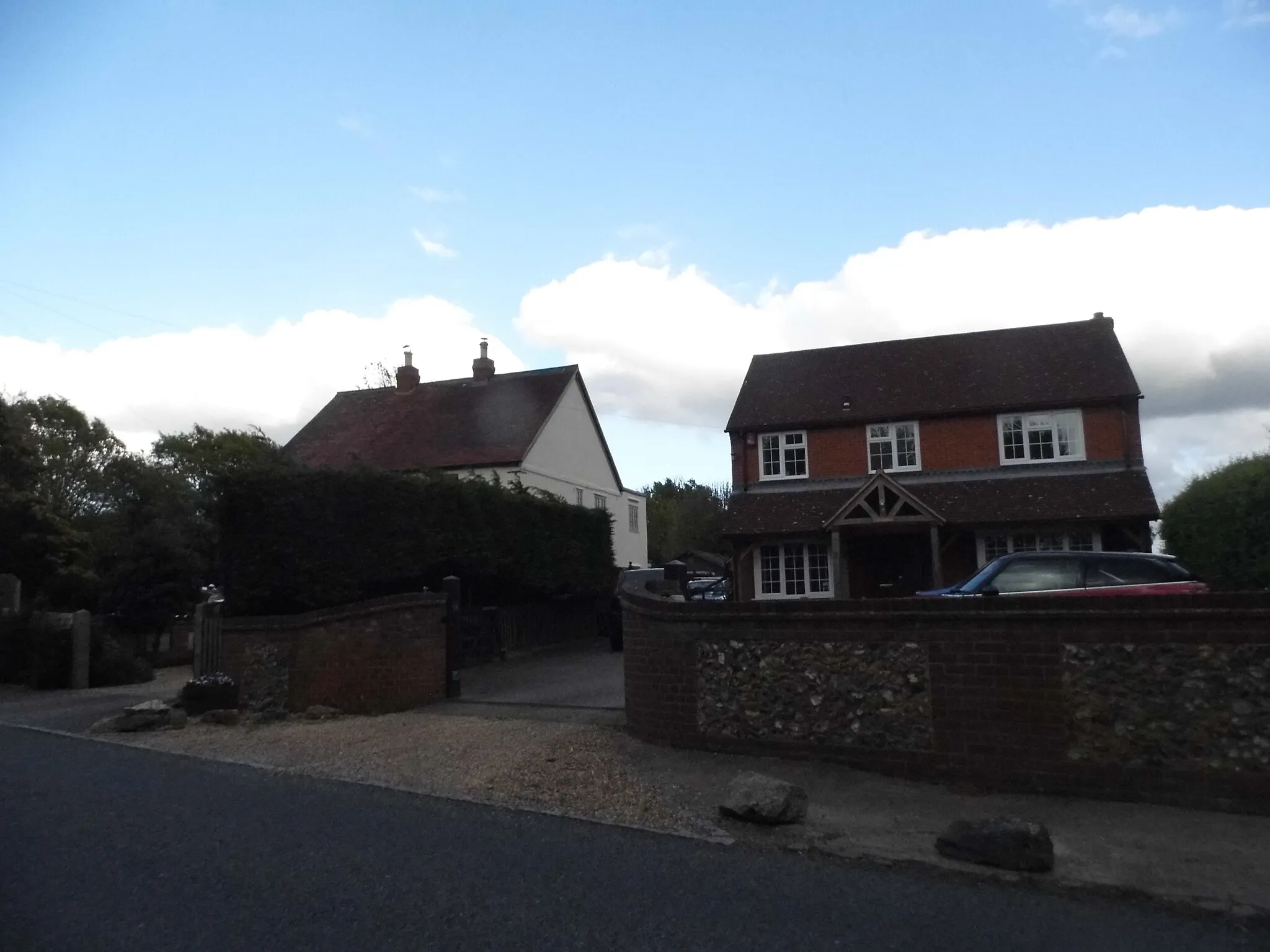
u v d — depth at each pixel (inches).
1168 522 734.5
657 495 3307.1
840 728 374.0
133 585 1009.5
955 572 1003.9
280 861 262.7
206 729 502.0
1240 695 315.0
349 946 202.1
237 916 219.5
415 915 221.0
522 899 234.1
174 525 1122.7
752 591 1061.8
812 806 328.8
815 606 382.3
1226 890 247.9
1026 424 1032.2
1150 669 326.6
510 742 421.7
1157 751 323.6
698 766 378.9
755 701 391.5
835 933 215.5
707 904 233.0
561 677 634.8
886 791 344.5
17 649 793.6
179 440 1872.5
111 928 211.2
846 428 1091.3
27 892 235.3
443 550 709.9
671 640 410.6
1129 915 232.4
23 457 1121.4
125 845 277.9
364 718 512.7
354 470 663.8
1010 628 346.3
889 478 948.0
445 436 1258.6
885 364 1162.0
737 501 1091.9
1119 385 1009.5
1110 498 948.0
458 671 560.4
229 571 626.2
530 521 838.5
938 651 358.0
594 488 1427.2
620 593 456.4
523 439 1211.2
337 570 639.1
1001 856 263.7
